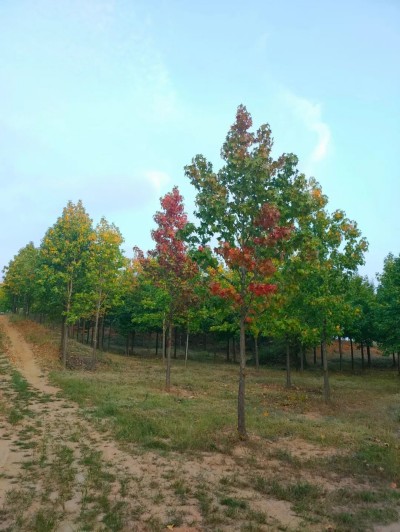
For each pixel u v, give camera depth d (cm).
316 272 1612
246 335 3884
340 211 1655
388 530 563
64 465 761
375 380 2892
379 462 870
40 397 1491
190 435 985
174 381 2148
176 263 1869
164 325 3195
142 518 554
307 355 4697
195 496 641
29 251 4547
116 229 2694
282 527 545
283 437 1067
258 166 1016
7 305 7025
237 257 999
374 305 3288
